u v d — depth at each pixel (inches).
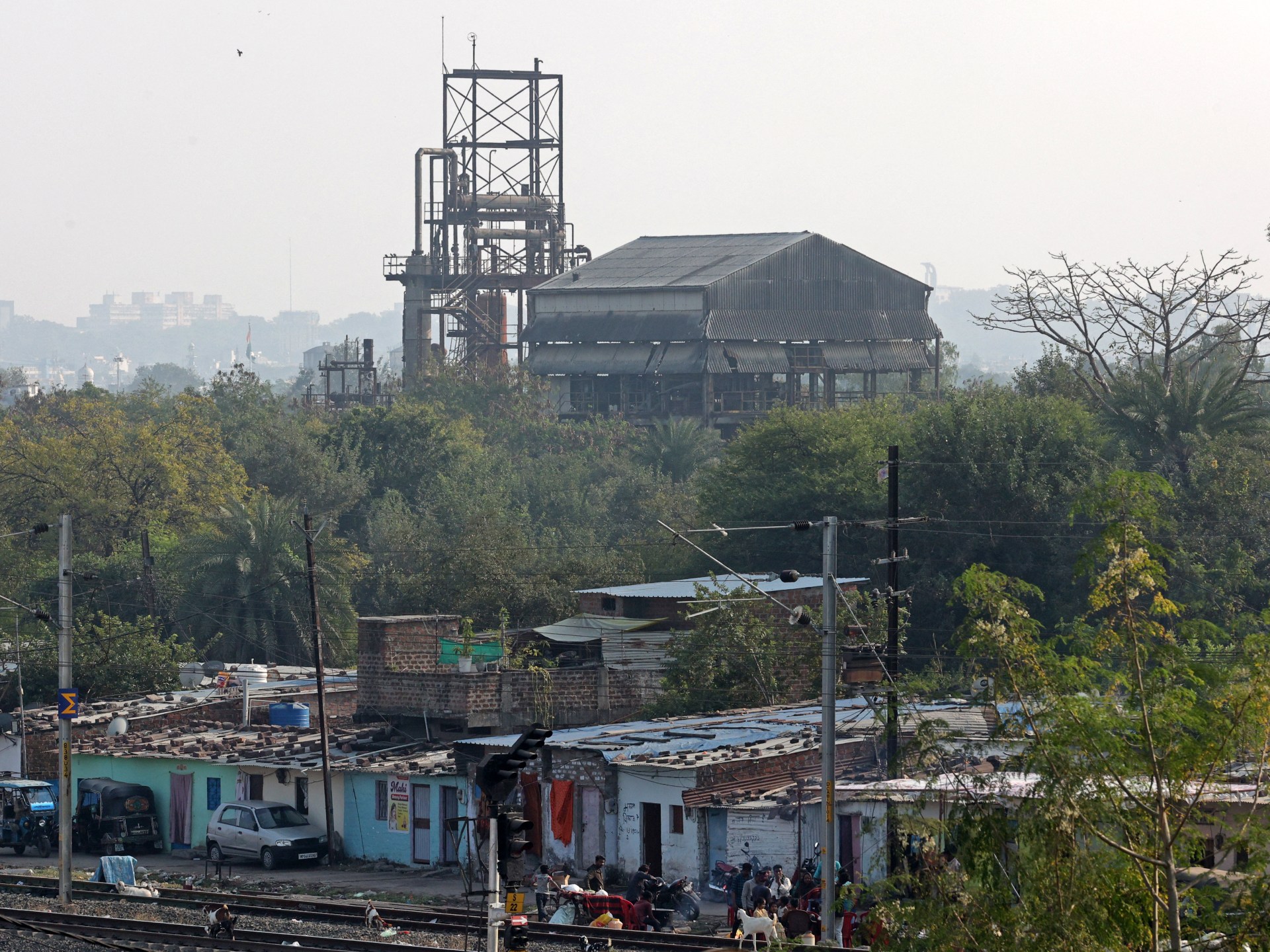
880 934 2829.7
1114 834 2659.9
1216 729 2659.9
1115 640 2765.7
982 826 2741.1
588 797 6368.1
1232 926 2625.5
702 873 5900.6
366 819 7160.4
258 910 5280.5
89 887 6023.6
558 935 4655.5
